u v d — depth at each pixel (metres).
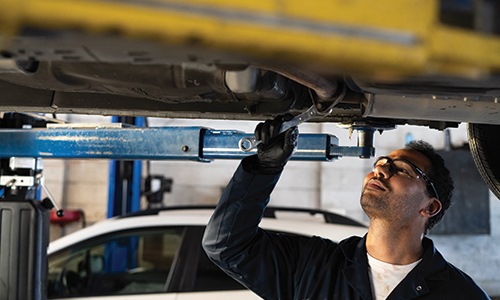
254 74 1.37
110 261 4.41
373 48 0.73
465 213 7.59
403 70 0.75
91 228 4.50
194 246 4.34
